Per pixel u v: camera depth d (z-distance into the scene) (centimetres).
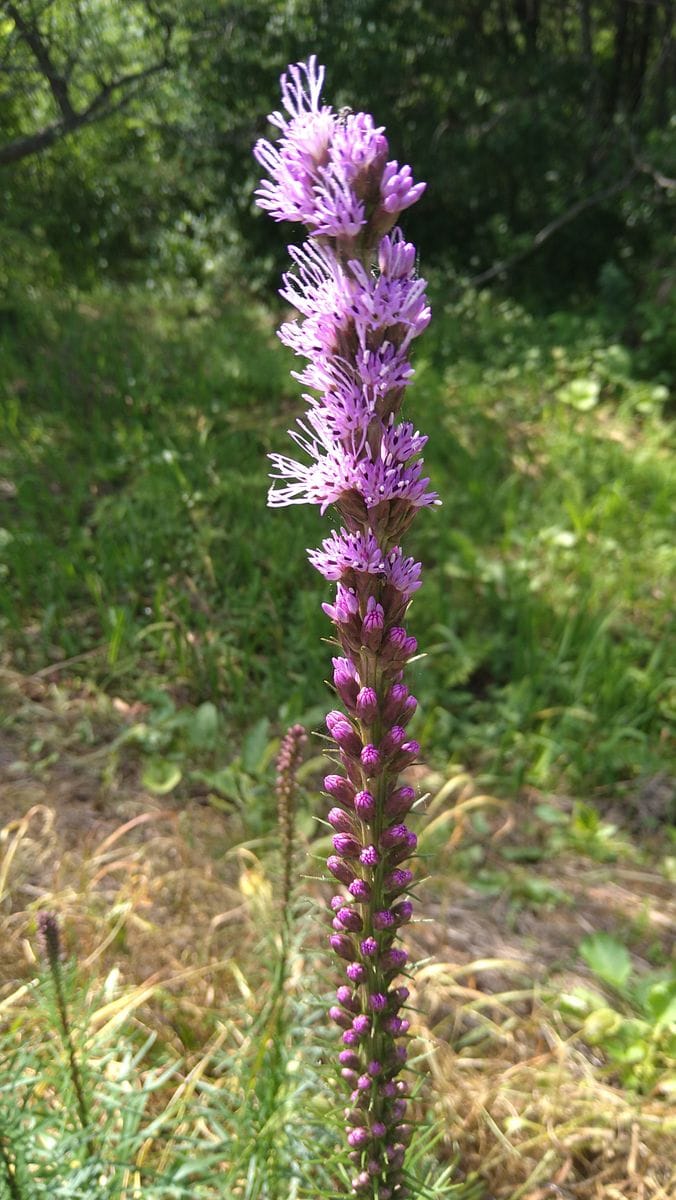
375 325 18
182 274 142
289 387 99
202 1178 33
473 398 105
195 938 44
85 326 109
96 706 59
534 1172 36
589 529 82
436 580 71
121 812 51
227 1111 32
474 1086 39
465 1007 43
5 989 39
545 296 147
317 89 18
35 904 44
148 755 56
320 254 19
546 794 59
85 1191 28
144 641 64
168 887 46
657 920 50
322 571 21
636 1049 41
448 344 123
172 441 84
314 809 52
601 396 114
